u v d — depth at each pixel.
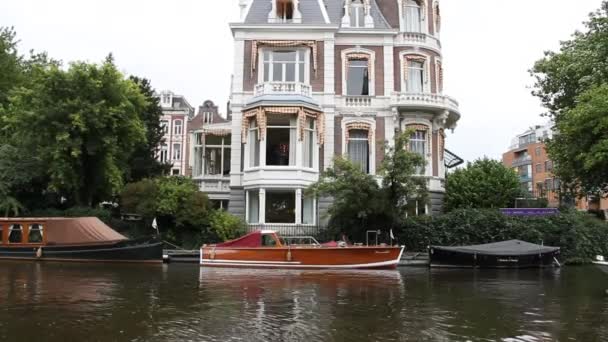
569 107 26.08
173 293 14.13
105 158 27.84
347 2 30.23
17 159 27.84
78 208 27.09
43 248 23.23
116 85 27.92
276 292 14.55
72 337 9.10
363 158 29.12
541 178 81.31
